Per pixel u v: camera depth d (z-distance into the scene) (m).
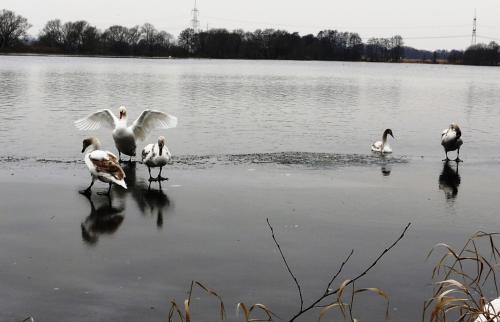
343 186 15.27
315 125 27.64
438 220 12.27
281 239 10.91
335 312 7.99
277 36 192.62
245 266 9.55
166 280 8.96
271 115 31.11
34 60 123.12
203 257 9.94
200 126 26.28
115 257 9.91
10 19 166.62
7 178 15.46
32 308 8.00
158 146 15.19
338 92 50.38
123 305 8.12
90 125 18.45
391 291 8.66
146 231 11.30
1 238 10.78
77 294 8.45
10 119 26.80
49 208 12.77
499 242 10.88
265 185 15.22
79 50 174.12
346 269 9.48
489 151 21.59
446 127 28.16
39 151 19.44
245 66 122.69
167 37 184.50
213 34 186.00
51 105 33.38
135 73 76.31
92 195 13.93
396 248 10.49
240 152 20.22
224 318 7.77
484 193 14.71
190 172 16.72
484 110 36.75
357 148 21.69
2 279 8.93
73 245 10.47
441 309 6.22
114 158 13.88
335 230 11.50
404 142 23.45
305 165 17.98
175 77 68.69
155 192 14.33
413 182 15.91
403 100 43.56
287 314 7.91
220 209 12.89
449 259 9.94
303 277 9.13
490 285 8.91
